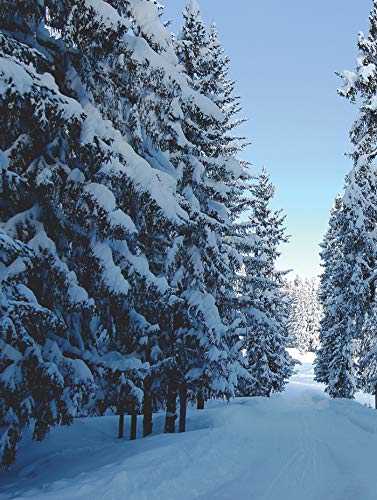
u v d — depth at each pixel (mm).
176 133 14156
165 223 10016
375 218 17812
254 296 30531
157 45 11344
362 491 7961
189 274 15641
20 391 7773
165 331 15086
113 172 9102
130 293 9984
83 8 8672
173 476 8562
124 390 10852
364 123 17906
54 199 8617
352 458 10703
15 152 8219
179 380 15914
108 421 20906
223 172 17156
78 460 11750
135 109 10883
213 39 24266
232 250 19547
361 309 19000
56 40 9578
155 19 11234
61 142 8914
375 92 17594
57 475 9945
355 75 17578
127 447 12742
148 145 13000
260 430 15109
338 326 33281
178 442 12023
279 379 35000
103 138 8945
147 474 8602
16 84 6672
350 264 20453
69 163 9359
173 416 16344
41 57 7805
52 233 8953
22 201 8766
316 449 11789
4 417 7730
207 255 16266
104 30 8742
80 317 9906
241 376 22672
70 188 8758
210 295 15719
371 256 17984
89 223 9141
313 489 8102
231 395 17547
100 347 11086
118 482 8016
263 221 34188
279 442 12875
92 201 8727
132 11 11078
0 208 8641
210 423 17969
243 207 25984
